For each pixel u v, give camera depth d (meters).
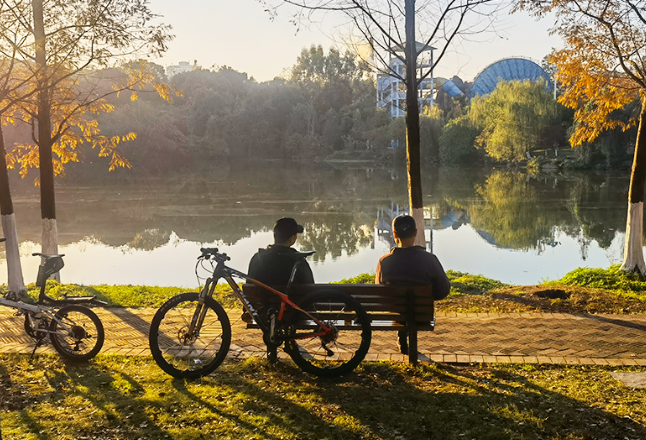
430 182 51.03
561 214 28.23
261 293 5.03
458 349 5.90
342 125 113.50
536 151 78.19
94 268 16.72
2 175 9.84
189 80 116.44
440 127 85.31
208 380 4.98
